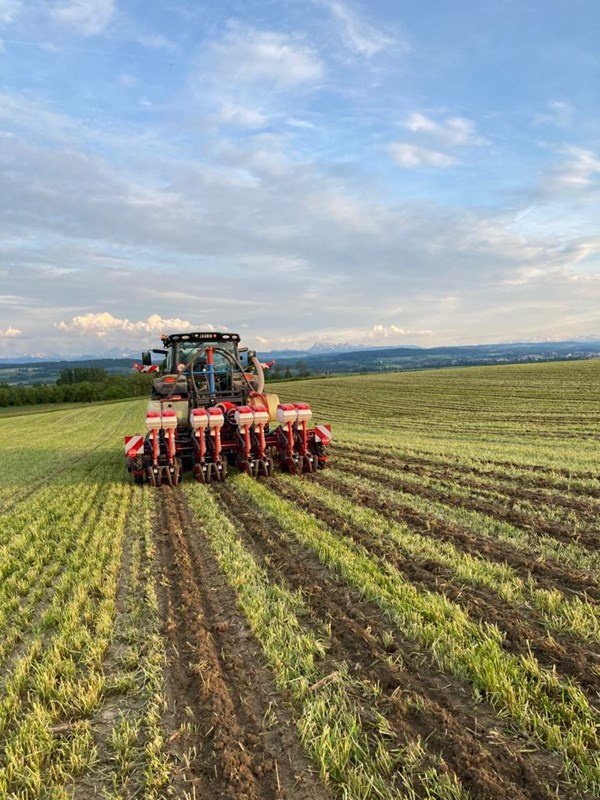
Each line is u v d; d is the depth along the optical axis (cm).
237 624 469
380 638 428
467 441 1753
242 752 305
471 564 554
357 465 1256
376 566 567
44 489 1206
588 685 346
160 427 1084
